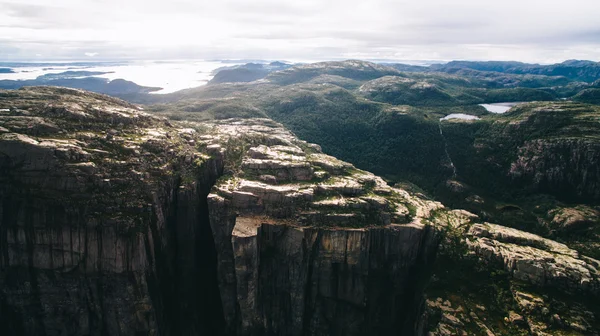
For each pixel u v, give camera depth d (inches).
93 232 3346.5
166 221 3875.5
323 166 4830.2
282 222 3878.0
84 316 3494.1
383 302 4062.5
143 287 3489.2
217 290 4183.1
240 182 4212.6
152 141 4119.1
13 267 3432.6
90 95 5364.2
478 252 3907.5
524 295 3474.4
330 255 3890.3
